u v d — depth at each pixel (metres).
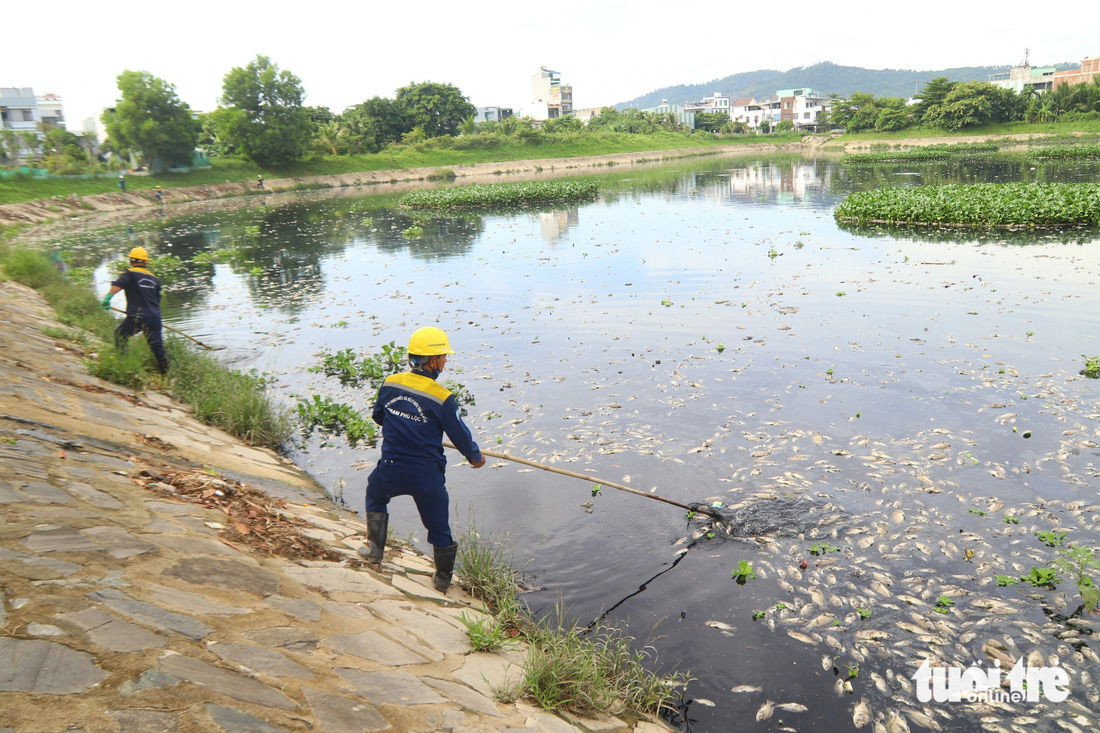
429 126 96.19
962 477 6.44
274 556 3.96
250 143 66.19
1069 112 88.94
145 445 5.64
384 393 4.32
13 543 2.90
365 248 26.09
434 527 4.39
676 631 4.59
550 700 3.52
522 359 10.98
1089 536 5.38
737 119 162.12
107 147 70.75
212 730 2.16
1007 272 15.42
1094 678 4.00
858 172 54.22
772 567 5.27
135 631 2.55
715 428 7.89
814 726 3.76
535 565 5.42
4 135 54.69
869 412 8.09
